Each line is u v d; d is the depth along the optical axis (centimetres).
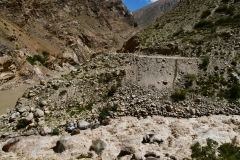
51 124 2320
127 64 3086
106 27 14612
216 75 2752
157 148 1880
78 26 11350
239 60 2869
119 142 2005
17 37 6225
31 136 2178
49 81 3034
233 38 3253
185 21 4725
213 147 1734
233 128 2125
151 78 2811
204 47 3338
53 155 1841
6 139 2155
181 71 2862
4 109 3225
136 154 1697
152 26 5159
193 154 1686
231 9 4362
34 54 6475
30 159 1780
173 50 3566
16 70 5000
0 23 6028
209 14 4584
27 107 2589
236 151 1655
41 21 9350
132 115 2459
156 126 2241
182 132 2097
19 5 8169
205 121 2278
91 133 2156
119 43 14188
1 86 4459
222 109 2425
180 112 2436
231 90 2556
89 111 2505
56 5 10900
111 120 2388
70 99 2675
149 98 2608
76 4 12988
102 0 17550
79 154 1833
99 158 1733
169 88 2697
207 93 2597
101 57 3431
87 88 2806
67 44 9819
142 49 3866
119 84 2789
